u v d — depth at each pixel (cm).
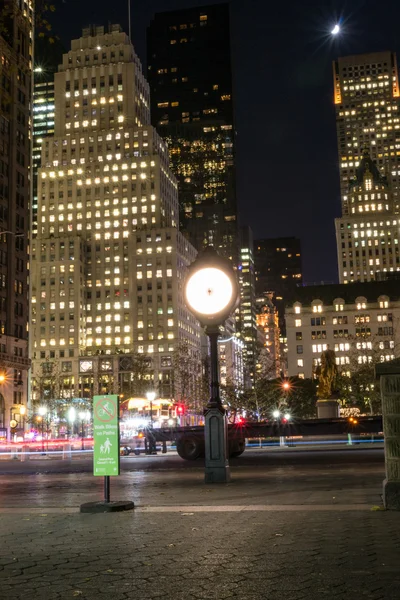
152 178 19825
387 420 1241
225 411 2075
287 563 790
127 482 2162
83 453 6238
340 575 725
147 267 19038
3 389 10969
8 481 2464
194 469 2906
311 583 693
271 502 1425
